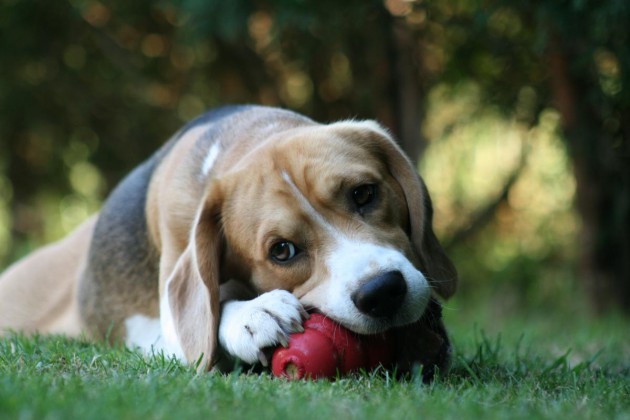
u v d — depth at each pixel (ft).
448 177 58.29
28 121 61.36
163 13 54.85
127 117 60.59
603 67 42.11
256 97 56.08
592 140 44.14
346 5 42.01
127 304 26.81
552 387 19.65
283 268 20.52
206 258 20.89
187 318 20.84
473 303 56.85
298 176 20.65
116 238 27.30
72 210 69.00
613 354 27.71
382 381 18.19
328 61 51.90
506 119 51.62
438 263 22.45
